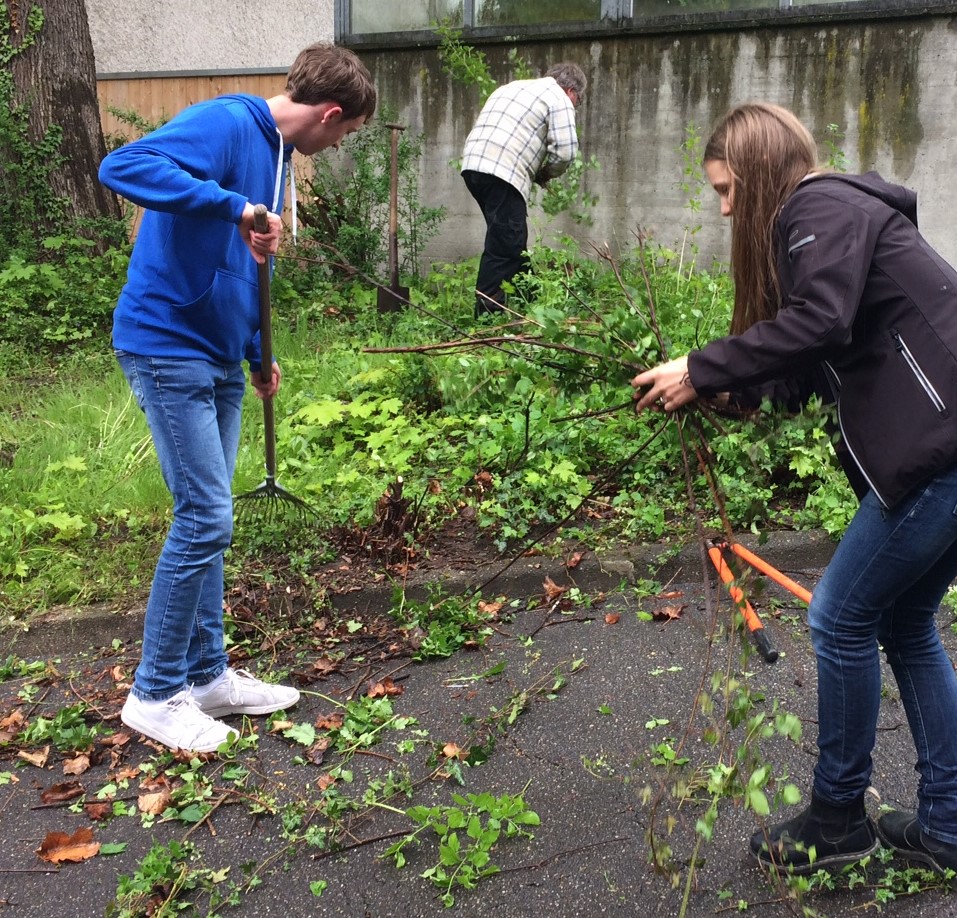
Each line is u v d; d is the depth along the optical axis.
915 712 2.31
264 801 2.74
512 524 4.32
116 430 5.43
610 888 2.37
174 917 2.32
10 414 5.96
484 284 6.86
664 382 2.25
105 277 8.18
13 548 4.21
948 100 7.64
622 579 3.95
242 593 3.90
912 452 2.02
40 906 2.39
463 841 2.56
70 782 2.85
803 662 3.36
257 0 10.21
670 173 8.64
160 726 2.96
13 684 3.49
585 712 3.12
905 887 2.31
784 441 2.39
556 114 6.73
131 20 10.86
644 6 8.57
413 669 3.45
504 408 4.78
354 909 2.34
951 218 7.81
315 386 5.91
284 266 8.53
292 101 2.91
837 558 2.23
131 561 4.14
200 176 2.64
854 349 2.12
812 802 2.35
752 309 2.32
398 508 4.21
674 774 2.70
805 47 8.00
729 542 2.38
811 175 2.19
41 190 8.70
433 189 9.59
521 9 9.06
